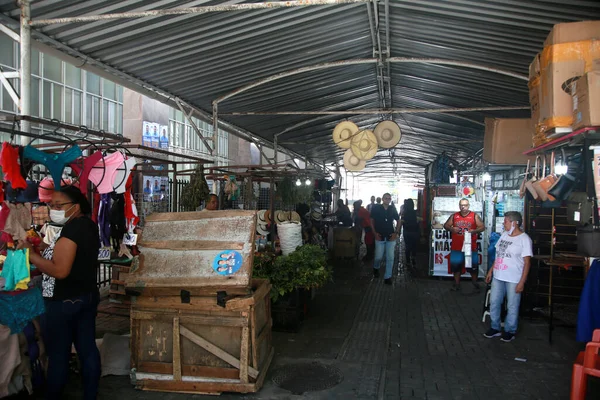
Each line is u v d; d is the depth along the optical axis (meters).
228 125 11.42
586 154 4.11
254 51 6.87
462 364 4.62
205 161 6.41
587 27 4.04
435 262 9.46
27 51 4.94
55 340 3.30
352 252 11.86
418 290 8.27
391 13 5.98
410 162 24.61
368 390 3.97
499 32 5.93
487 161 8.45
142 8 5.21
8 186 3.67
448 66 7.69
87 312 3.42
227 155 22.83
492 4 5.18
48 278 3.30
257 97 9.39
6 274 3.22
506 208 8.87
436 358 4.79
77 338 3.42
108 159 4.18
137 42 6.02
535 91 4.73
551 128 4.16
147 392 3.91
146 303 3.96
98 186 4.17
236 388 3.82
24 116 3.47
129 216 4.64
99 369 3.46
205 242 4.07
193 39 6.13
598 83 3.58
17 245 3.33
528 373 4.39
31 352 3.68
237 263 3.90
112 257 5.44
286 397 3.82
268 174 8.05
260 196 10.40
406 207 11.13
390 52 7.68
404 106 11.85
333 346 5.13
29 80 4.98
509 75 7.17
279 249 7.09
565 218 6.38
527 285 6.31
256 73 7.85
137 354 4.00
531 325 5.94
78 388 3.94
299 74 8.33
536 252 6.45
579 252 4.39
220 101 8.88
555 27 4.12
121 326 5.68
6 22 5.23
